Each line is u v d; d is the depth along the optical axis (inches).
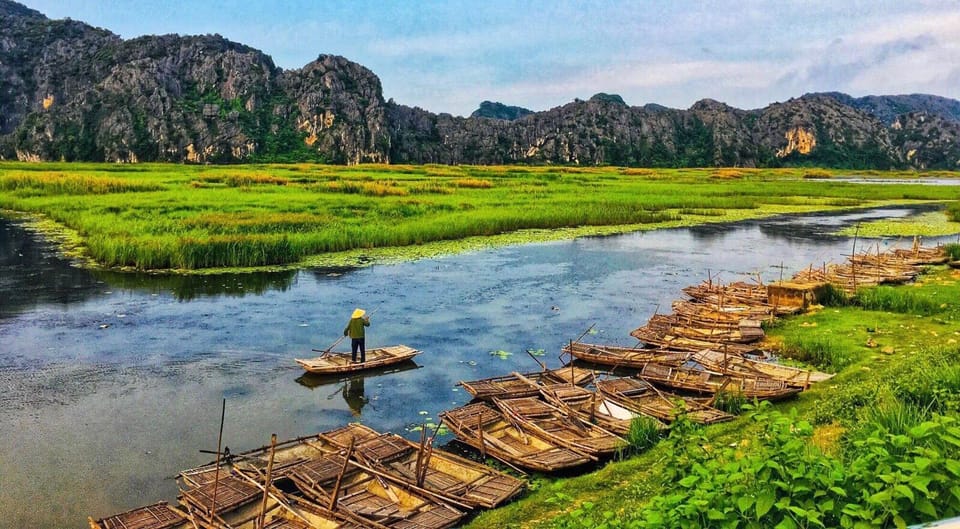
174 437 484.4
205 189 2394.2
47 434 488.4
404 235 1421.0
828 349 637.9
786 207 2486.5
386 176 3602.4
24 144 7391.7
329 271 1124.5
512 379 575.2
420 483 381.7
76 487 410.3
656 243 1505.9
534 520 345.4
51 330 764.6
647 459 408.8
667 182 3762.3
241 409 538.6
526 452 428.1
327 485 386.3
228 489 373.1
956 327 711.1
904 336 684.1
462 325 795.4
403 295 953.5
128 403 550.6
